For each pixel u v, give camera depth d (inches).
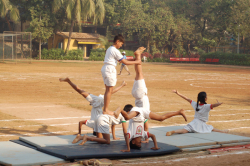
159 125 361.4
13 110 417.1
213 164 215.9
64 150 223.6
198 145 261.1
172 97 589.0
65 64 1662.2
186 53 2407.7
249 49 2162.9
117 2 2354.8
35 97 541.3
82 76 984.3
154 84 814.5
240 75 1198.9
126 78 976.3
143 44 2464.3
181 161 222.4
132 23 2225.6
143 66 1689.2
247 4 2052.2
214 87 775.7
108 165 203.0
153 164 212.5
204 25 2418.8
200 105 314.3
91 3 1980.8
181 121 383.9
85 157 212.5
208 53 2112.5
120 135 291.1
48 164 202.5
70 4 1934.1
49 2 2065.7
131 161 217.6
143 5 2456.9
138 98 271.3
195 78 1024.2
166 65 1843.0
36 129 320.8
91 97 273.3
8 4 1921.8
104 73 247.3
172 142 264.1
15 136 290.4
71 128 330.0
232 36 2345.0
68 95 576.1
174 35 2365.9
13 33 1603.1
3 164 200.2
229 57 2026.3
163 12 2265.0
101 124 252.4
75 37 2246.6
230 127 352.8
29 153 222.2
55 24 2102.6
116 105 478.0
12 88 652.7
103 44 2269.9
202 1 2456.9
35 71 1122.0
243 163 219.9
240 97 614.9
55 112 413.7
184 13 2405.3
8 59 1706.4
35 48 2263.8
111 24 2420.0
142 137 237.3
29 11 2058.3
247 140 283.4
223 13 2262.6
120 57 247.0
